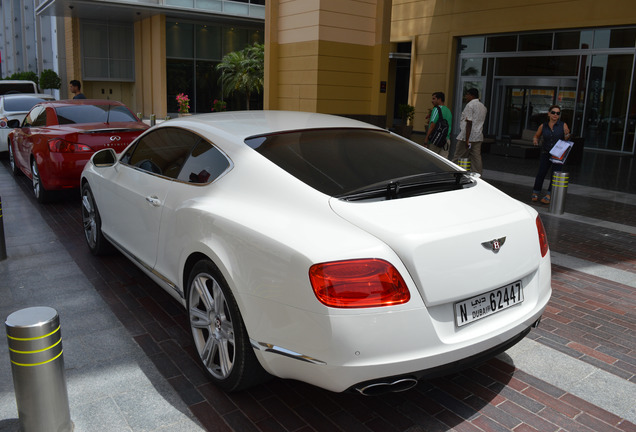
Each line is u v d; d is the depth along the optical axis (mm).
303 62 12938
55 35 35625
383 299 2322
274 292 2514
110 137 7383
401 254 2391
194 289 3199
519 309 2850
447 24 19922
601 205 8773
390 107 21344
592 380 3279
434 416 2867
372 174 3053
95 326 3861
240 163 3113
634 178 11711
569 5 16250
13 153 9938
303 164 3029
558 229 7105
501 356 3557
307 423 2785
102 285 4648
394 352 2342
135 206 4039
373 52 13320
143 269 4098
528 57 18000
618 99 16047
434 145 9805
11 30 54188
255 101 31734
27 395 2529
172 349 3543
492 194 3137
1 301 4289
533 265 2891
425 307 2402
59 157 7070
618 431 2781
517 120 18750
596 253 6016
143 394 3023
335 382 2375
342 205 2637
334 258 2352
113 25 30984
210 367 3121
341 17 12609
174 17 29156
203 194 3215
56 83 31594
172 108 30078
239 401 2973
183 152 3668
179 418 2812
